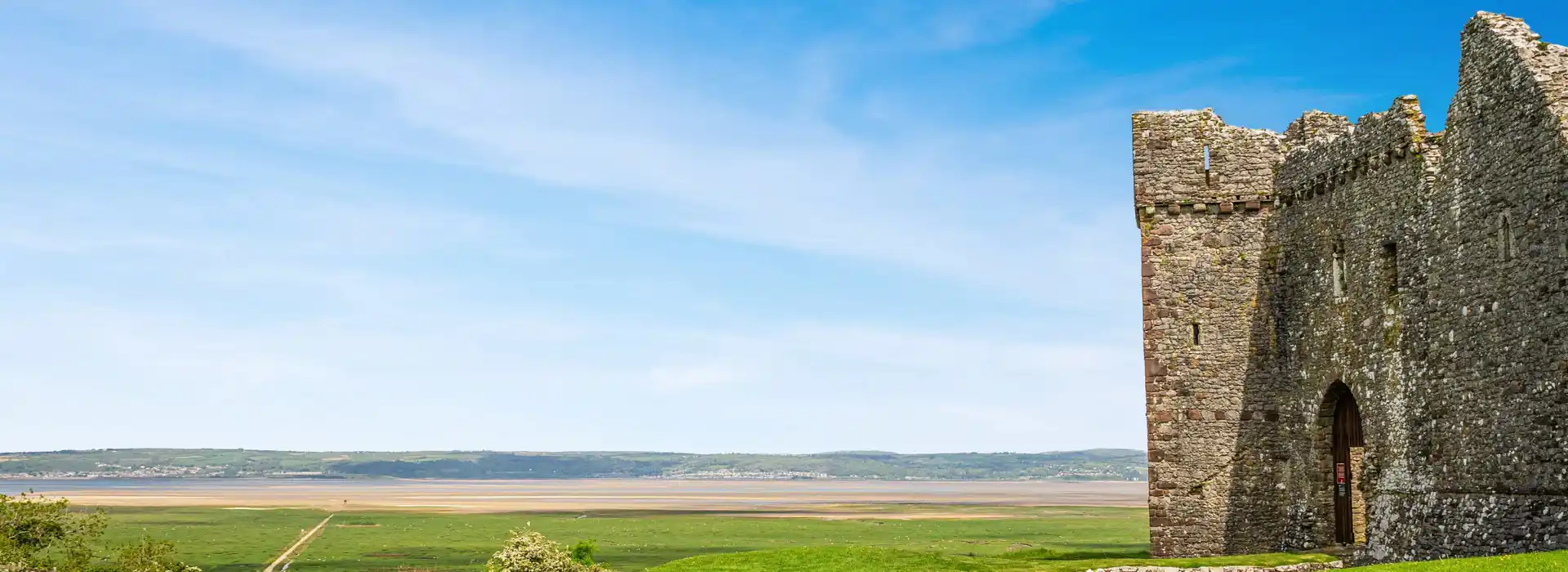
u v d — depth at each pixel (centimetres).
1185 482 4006
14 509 3416
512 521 13500
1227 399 4012
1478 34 3095
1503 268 2945
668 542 9825
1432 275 3253
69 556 3441
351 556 8706
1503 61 2970
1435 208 3253
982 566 3550
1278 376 3991
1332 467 3819
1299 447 3906
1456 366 3130
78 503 18700
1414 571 2425
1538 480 2794
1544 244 2789
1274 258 4044
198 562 8175
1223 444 3997
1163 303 4097
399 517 14325
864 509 16988
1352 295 3644
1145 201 4150
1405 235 3384
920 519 13712
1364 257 3584
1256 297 4038
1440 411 3194
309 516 14688
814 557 3731
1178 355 4062
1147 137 4188
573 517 14312
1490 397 2986
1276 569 3450
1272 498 3944
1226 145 4122
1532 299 2833
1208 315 4062
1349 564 3478
